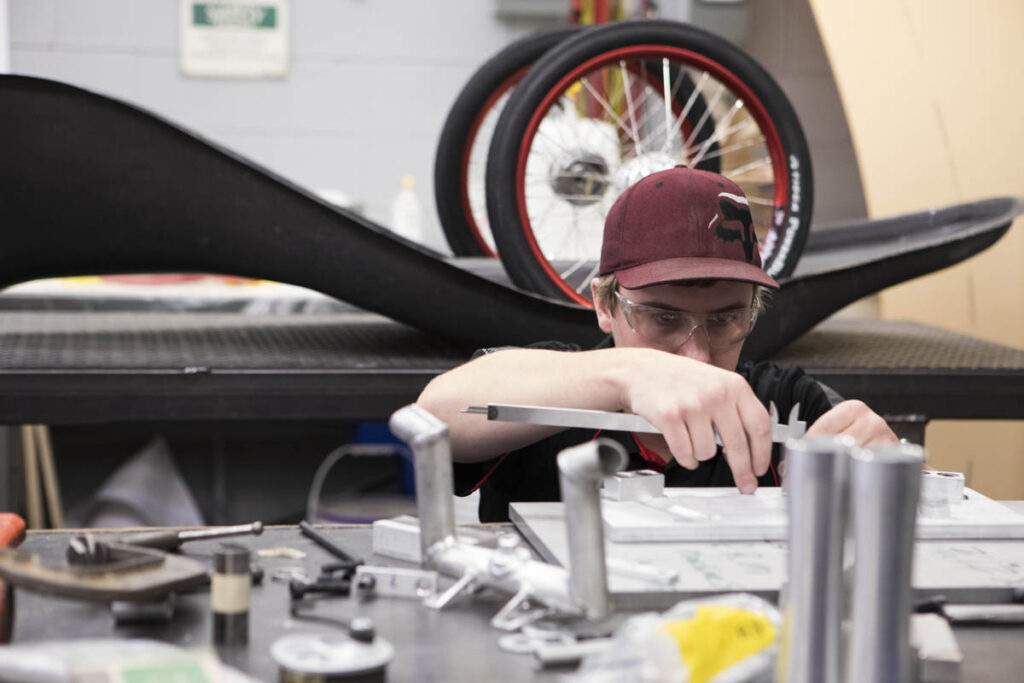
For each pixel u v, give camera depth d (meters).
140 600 0.60
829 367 1.58
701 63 1.72
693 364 0.85
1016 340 2.58
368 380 1.47
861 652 0.47
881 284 1.71
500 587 0.65
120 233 1.52
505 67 2.03
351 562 0.73
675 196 1.07
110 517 2.74
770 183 1.92
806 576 0.48
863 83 2.62
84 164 1.49
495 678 0.55
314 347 1.67
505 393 0.95
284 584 0.70
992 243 1.77
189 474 3.05
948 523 0.78
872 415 0.91
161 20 2.97
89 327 1.84
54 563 0.68
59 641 0.57
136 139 1.50
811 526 0.47
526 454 1.17
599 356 0.92
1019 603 0.67
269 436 3.05
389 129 3.09
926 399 1.57
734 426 0.80
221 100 3.03
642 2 2.96
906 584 0.46
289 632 0.61
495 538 0.72
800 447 0.47
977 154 2.62
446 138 2.05
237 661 0.57
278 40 3.01
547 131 1.95
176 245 1.54
